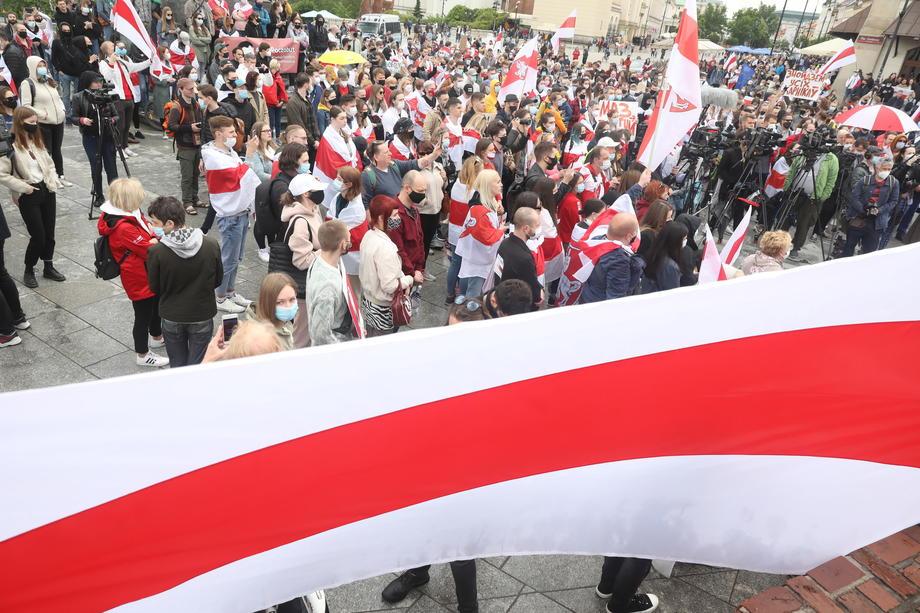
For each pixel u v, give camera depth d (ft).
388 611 10.97
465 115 33.42
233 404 4.91
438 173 22.04
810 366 6.93
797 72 61.98
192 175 26.00
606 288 15.29
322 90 35.55
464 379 5.66
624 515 6.78
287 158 15.67
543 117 30.68
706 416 6.72
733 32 329.31
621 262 14.93
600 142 23.49
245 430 5.00
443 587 11.51
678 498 6.85
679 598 11.63
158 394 4.67
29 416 4.38
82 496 4.66
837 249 31.12
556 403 6.08
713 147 30.66
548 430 6.13
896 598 7.73
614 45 217.97
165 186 28.89
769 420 6.93
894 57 108.27
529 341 5.78
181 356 14.49
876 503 7.55
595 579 11.95
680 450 6.67
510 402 5.88
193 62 38.14
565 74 77.46
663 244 15.87
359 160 23.30
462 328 5.53
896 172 32.53
